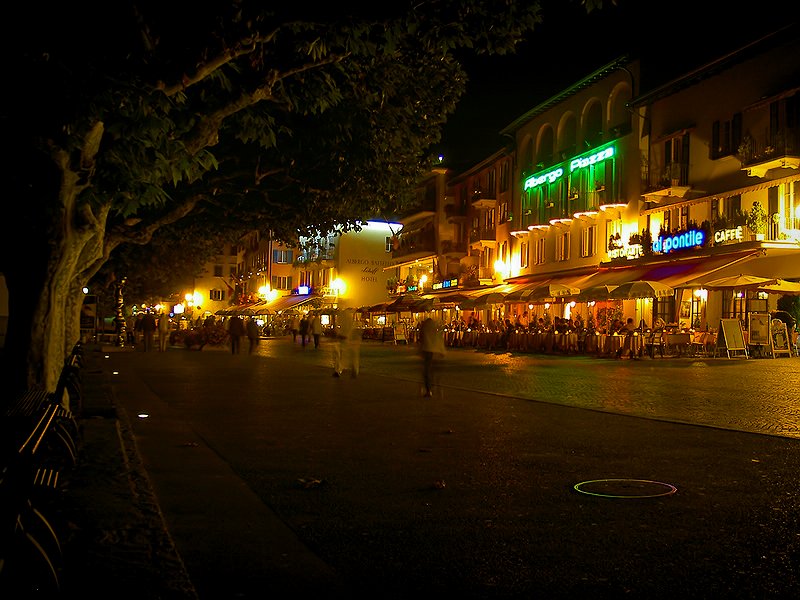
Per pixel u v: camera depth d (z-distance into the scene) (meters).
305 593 3.99
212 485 6.64
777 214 27.70
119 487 5.88
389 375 20.42
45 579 3.22
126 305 59.84
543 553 4.68
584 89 41.78
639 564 4.45
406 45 10.79
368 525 5.37
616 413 11.66
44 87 6.61
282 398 14.27
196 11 7.32
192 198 14.67
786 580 4.15
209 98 9.25
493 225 53.53
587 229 41.12
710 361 25.73
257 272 89.06
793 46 27.56
